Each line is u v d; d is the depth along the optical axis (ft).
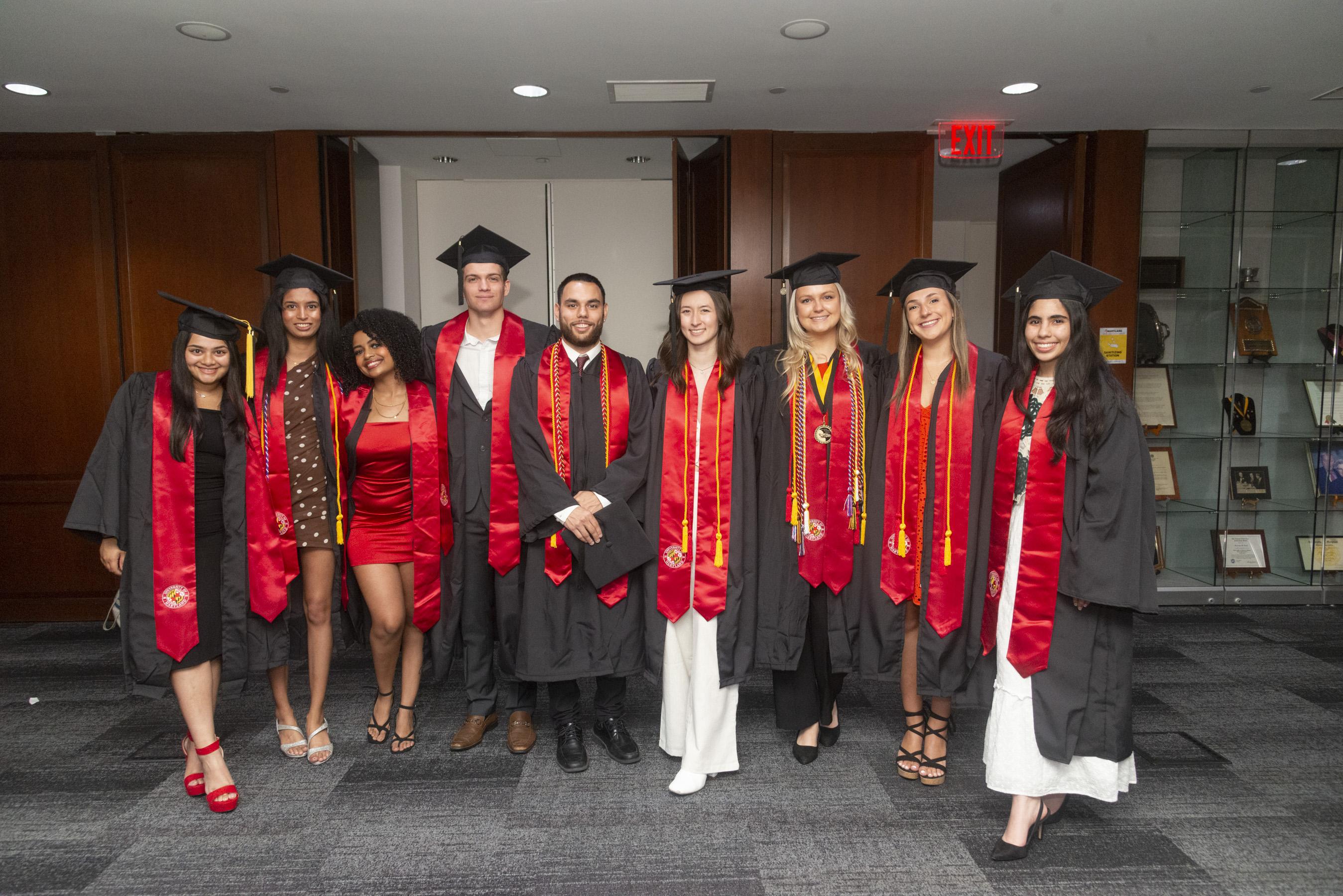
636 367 8.39
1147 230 13.85
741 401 7.66
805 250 13.51
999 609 6.73
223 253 13.23
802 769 8.08
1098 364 6.22
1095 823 7.06
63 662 11.69
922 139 13.35
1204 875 6.30
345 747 8.68
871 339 13.71
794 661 7.65
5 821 7.23
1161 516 14.39
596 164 14.61
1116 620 6.28
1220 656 11.59
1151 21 8.91
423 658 8.91
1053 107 12.20
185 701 7.23
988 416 7.22
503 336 8.40
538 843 6.77
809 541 7.56
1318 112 12.48
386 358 7.91
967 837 6.84
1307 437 14.17
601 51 9.69
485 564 8.43
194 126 12.78
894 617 7.57
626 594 7.97
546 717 9.53
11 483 13.44
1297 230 13.92
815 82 10.94
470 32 9.07
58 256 13.20
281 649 7.92
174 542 7.11
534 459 7.79
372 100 11.51
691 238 13.79
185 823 7.15
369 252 14.14
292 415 7.90
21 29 8.89
